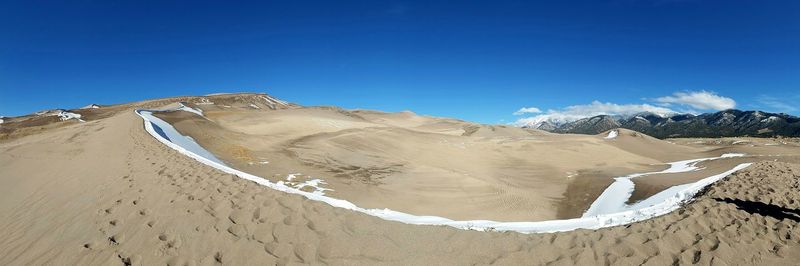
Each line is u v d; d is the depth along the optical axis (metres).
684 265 7.02
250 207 8.34
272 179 22.20
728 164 30.44
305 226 7.44
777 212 10.23
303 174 24.61
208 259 6.54
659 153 54.38
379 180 25.64
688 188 15.79
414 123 107.19
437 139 49.75
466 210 19.27
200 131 36.31
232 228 7.46
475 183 25.27
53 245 7.76
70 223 8.79
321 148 35.09
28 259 7.38
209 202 8.85
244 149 30.44
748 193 12.20
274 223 7.56
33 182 14.43
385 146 41.38
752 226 9.10
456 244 7.07
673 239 7.86
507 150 45.97
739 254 7.67
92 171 14.44
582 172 33.59
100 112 75.81
